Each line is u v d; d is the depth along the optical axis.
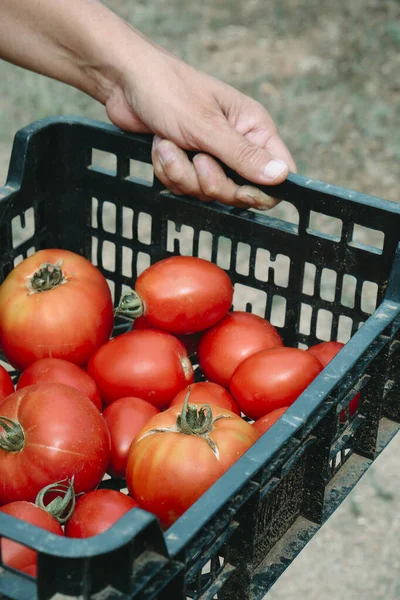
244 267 2.98
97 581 0.74
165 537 0.78
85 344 1.29
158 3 4.54
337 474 1.12
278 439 0.88
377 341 1.07
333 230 3.14
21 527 0.72
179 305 1.28
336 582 2.19
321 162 3.44
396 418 1.20
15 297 1.29
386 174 3.39
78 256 1.35
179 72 1.41
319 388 0.95
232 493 0.82
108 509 1.00
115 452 1.18
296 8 4.47
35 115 3.72
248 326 1.33
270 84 3.89
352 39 4.21
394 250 1.24
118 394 1.25
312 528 1.05
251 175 1.30
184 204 1.40
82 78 1.47
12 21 1.46
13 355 1.30
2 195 1.38
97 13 1.43
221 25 4.36
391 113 3.71
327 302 1.34
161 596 0.82
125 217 3.22
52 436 1.03
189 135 1.34
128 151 1.42
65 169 1.47
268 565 1.00
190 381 1.29
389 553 2.25
